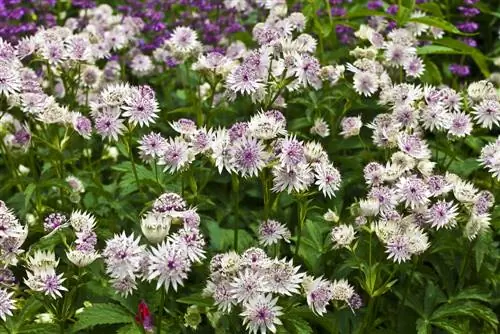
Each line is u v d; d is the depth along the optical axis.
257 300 1.03
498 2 1.85
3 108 1.42
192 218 1.07
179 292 1.18
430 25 1.53
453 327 1.17
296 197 1.15
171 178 1.29
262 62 1.23
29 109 1.25
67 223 1.14
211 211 1.37
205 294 1.07
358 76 1.33
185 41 1.45
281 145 1.11
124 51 1.60
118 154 1.47
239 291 1.03
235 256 1.05
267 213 1.18
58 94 1.47
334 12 1.66
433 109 1.25
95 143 1.48
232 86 1.22
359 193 1.36
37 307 1.12
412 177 1.14
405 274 1.23
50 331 1.11
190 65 1.57
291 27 1.41
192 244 1.04
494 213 1.22
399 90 1.27
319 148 1.14
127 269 1.03
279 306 1.05
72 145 1.43
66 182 1.27
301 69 1.23
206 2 1.68
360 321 1.18
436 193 1.15
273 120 1.12
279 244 1.21
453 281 1.22
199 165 1.32
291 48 1.26
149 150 1.17
